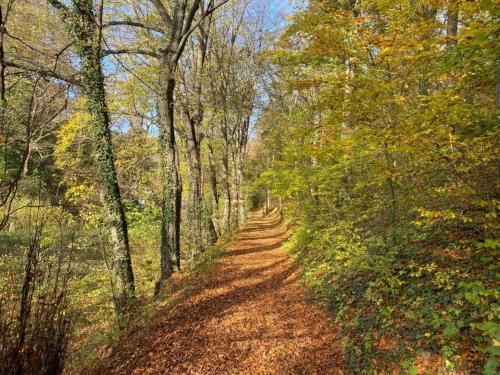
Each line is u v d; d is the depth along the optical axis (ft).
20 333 11.24
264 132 98.78
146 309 27.48
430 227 22.63
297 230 48.19
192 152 53.01
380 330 17.80
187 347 21.42
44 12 31.04
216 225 75.66
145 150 53.31
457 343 13.84
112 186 29.22
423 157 18.40
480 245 15.06
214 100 65.10
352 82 20.66
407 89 23.52
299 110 37.76
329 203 38.32
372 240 26.81
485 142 17.90
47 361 11.76
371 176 28.71
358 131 21.83
